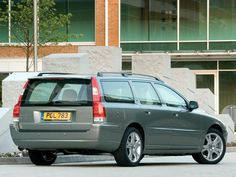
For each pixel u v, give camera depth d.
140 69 46.00
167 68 45.81
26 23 56.94
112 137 25.84
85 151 26.53
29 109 26.62
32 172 24.08
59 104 26.12
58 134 25.95
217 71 68.25
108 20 68.19
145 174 23.28
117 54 43.41
